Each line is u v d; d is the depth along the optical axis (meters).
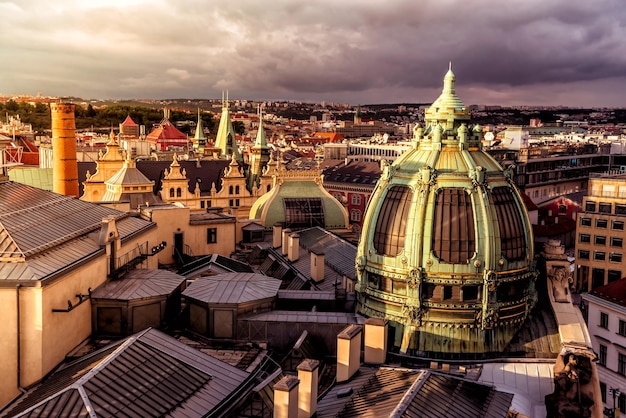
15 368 47.16
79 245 56.88
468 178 58.31
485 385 45.31
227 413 44.31
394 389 43.47
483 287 56.97
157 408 40.94
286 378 40.94
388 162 63.50
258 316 58.59
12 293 46.72
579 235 161.12
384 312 59.66
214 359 48.84
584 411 52.66
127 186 118.88
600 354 108.94
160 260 86.75
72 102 132.75
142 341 46.50
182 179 169.12
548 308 62.44
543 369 55.59
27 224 54.56
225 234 93.50
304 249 87.38
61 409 38.31
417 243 57.31
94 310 55.97
